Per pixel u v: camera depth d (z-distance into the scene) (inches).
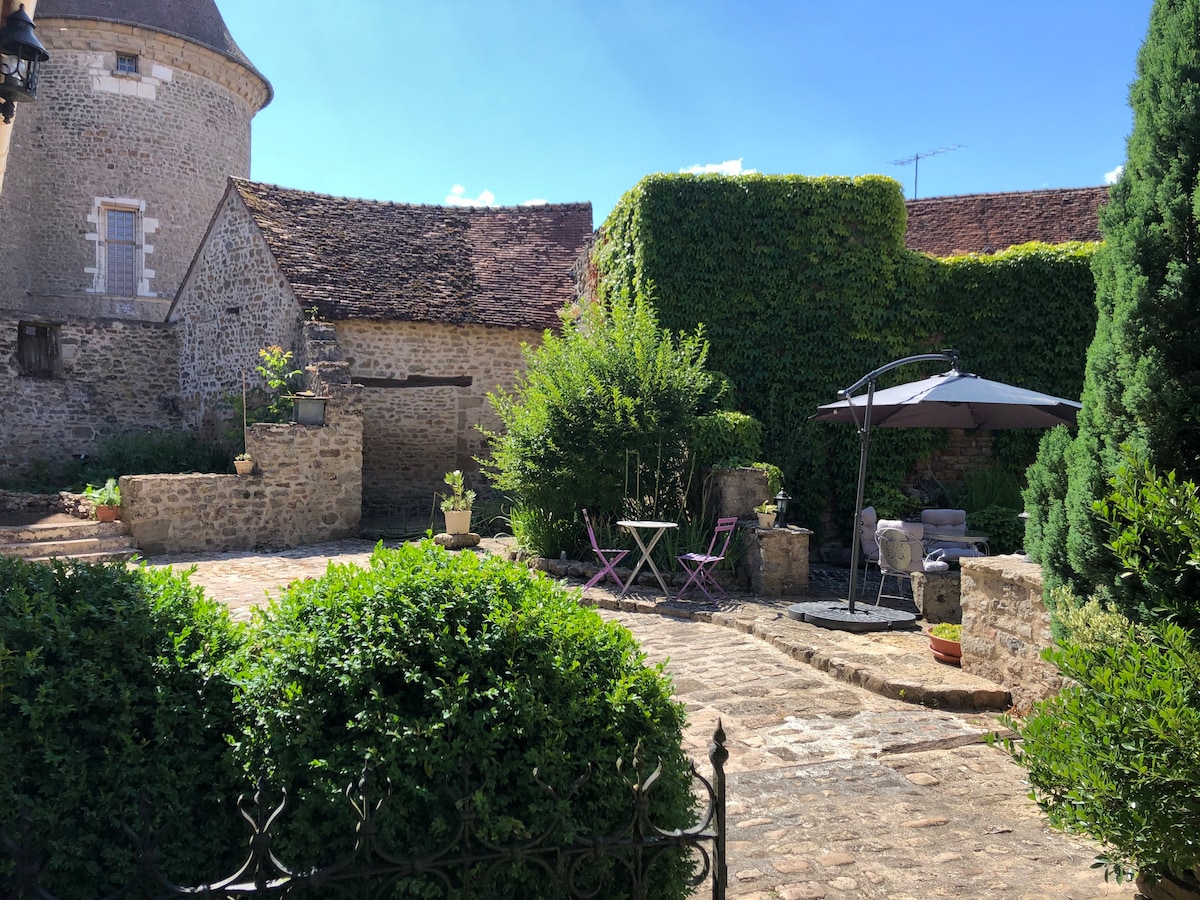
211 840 99.7
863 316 468.1
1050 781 110.0
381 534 500.1
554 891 90.4
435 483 575.5
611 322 439.8
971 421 351.6
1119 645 120.8
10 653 95.0
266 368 546.0
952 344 470.6
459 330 577.9
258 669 103.7
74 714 99.1
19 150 737.0
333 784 93.3
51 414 609.6
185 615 112.5
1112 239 148.9
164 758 99.5
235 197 602.2
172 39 775.7
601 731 101.4
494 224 679.7
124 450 577.9
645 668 109.8
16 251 735.7
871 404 287.4
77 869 94.1
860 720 195.9
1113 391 142.1
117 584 113.1
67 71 748.6
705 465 382.0
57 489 556.1
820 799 153.3
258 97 887.1
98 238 764.0
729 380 440.1
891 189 470.6
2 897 83.7
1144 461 128.3
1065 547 153.1
